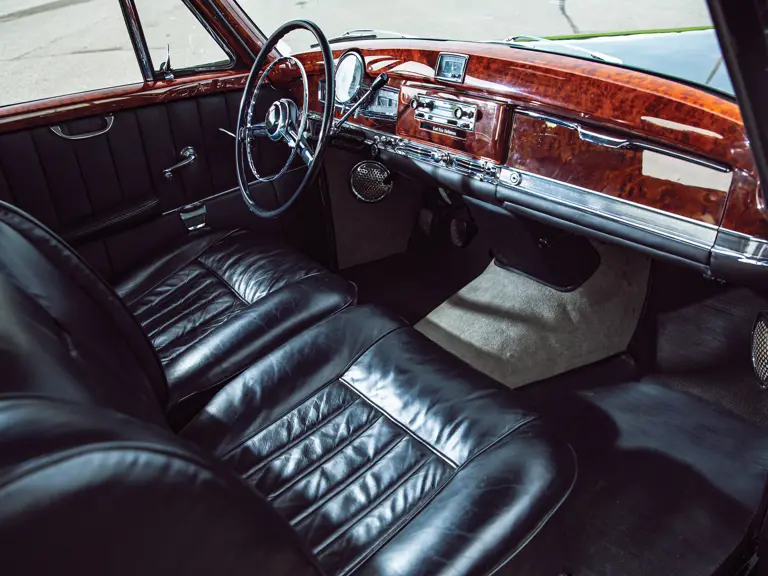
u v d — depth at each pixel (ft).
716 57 5.11
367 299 7.89
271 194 7.57
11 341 1.83
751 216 4.12
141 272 6.34
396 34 6.98
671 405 5.95
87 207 6.20
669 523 4.92
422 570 2.97
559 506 3.32
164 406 4.08
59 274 3.32
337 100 6.53
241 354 4.61
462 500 3.28
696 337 6.38
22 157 5.64
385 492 3.59
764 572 4.07
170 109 6.53
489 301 7.11
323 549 3.32
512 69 5.16
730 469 5.31
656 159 4.51
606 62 4.90
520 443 3.57
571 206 5.16
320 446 3.92
